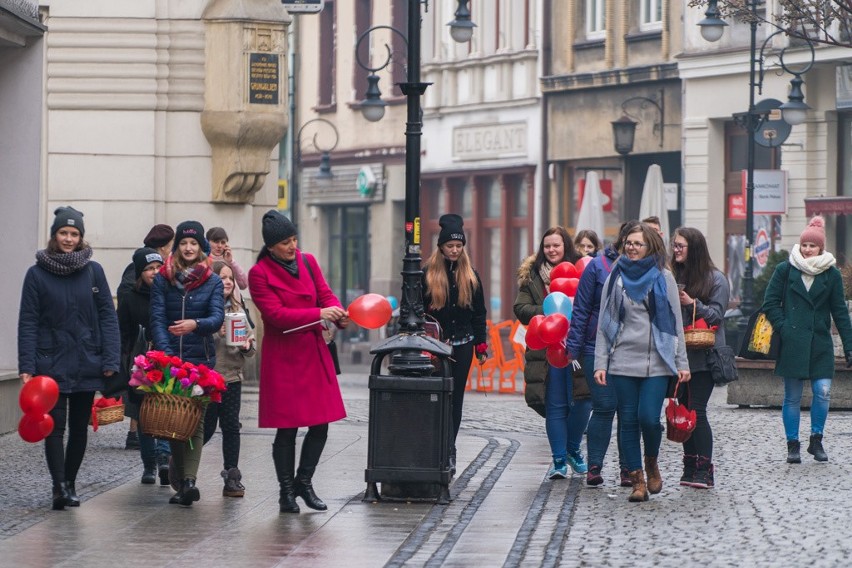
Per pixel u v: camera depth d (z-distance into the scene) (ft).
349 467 107.65
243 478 102.06
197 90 169.07
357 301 89.35
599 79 270.05
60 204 168.25
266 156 170.09
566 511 88.43
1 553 76.43
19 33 133.18
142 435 99.14
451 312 102.78
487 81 297.94
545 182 284.00
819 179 235.20
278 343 88.48
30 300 90.22
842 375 153.69
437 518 86.58
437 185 315.17
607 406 97.40
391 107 317.63
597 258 96.17
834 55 228.02
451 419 99.40
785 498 92.58
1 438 123.54
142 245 168.45
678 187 256.93
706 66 249.34
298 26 343.05
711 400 169.99
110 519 86.22
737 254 249.14
